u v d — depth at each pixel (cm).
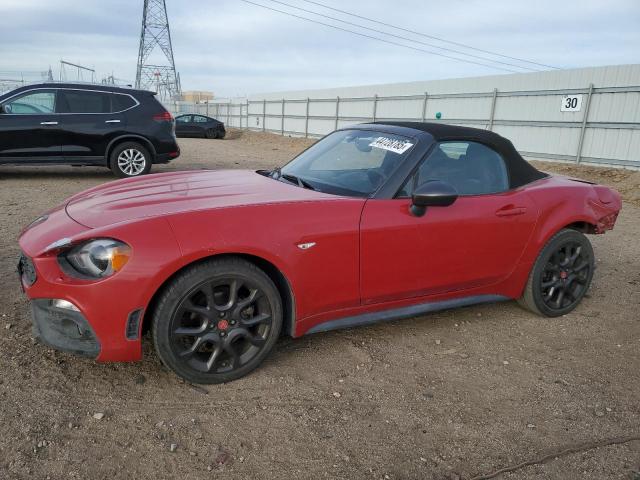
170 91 7469
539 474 228
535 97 1636
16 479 208
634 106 1372
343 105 2664
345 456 233
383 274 313
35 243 265
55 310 256
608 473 230
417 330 369
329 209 296
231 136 3375
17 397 261
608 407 283
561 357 340
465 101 1903
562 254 399
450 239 331
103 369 292
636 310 428
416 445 244
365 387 291
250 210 279
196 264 264
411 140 342
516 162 382
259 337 290
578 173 1405
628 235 714
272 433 247
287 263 281
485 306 421
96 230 256
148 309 268
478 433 255
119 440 236
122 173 970
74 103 924
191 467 222
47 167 1162
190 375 275
